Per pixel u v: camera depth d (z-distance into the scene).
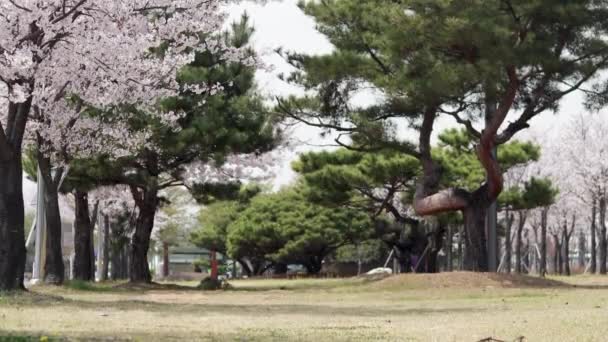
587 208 57.94
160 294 26.47
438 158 41.03
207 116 30.55
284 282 44.22
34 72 18.61
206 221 74.69
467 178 41.00
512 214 56.59
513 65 24.44
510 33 24.16
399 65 27.22
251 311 17.06
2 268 18.69
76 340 10.12
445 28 23.86
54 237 27.55
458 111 28.98
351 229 61.28
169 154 32.06
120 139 28.03
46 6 18.16
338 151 40.19
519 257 54.72
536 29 25.44
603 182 50.53
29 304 17.11
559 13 24.56
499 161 38.91
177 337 10.95
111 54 19.31
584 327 11.75
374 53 29.69
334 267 75.00
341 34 29.89
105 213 49.00
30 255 69.69
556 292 23.20
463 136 42.62
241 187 37.19
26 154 35.62
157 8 20.44
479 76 24.81
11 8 17.97
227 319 14.57
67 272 64.94
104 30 19.19
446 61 26.09
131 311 16.39
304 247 62.44
